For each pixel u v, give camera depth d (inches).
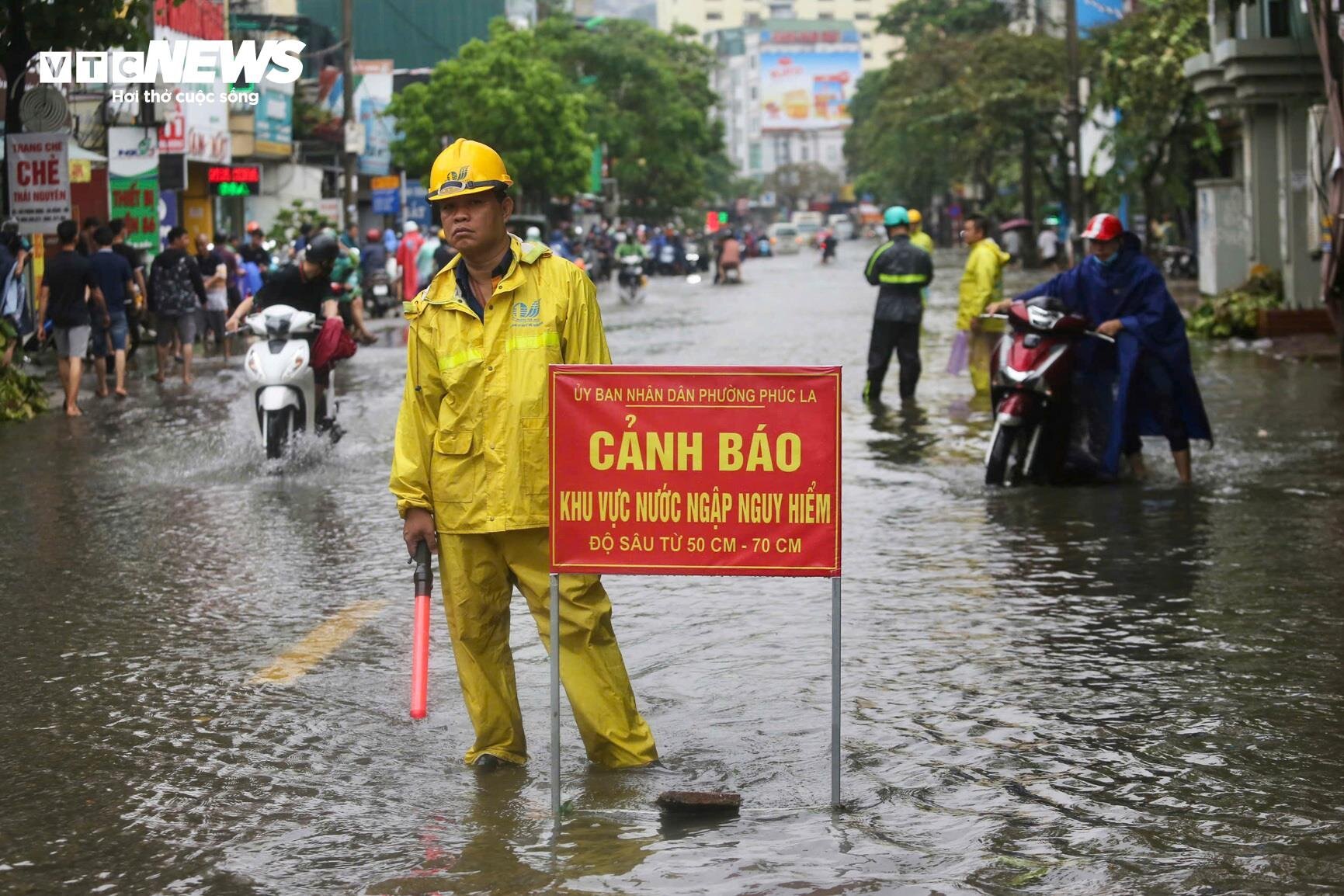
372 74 2775.6
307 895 225.0
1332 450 653.9
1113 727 298.7
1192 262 2183.8
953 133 3262.8
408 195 2343.8
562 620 269.6
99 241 946.1
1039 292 603.8
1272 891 221.3
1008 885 223.6
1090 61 2596.0
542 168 3016.7
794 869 229.9
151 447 720.3
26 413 842.8
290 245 1763.0
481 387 262.8
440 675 342.6
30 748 295.9
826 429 244.2
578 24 4662.9
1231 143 1990.7
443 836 246.7
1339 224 941.2
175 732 304.3
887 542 484.4
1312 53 1176.2
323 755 289.6
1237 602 398.3
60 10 970.1
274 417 649.0
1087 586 419.2
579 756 285.9
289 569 457.7
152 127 1471.5
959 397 885.8
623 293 2210.9
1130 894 220.2
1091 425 591.5
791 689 327.6
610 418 247.3
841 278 2906.0
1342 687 322.3
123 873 234.8
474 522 265.4
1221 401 822.5
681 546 247.3
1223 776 270.5
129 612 406.9
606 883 225.5
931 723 302.7
